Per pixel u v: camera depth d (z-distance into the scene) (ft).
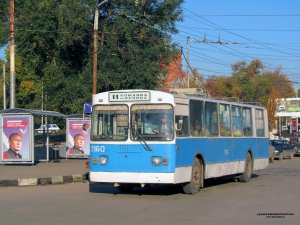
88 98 109.29
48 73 111.45
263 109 66.03
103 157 40.96
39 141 87.25
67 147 87.25
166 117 39.93
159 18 116.26
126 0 111.14
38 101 115.96
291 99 197.26
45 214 33.01
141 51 111.65
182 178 41.22
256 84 217.77
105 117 41.50
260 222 30.27
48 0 106.11
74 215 32.60
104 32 109.70
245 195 44.01
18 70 166.91
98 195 43.68
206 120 47.52
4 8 116.67
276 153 114.83
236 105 56.24
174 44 115.24
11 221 30.42
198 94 49.88
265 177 65.31
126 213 33.47
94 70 76.54
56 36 106.93
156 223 29.71
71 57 116.26
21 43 109.09
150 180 39.50
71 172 62.75
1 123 73.00
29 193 45.65
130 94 40.98
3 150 72.95
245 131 58.65
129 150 40.22
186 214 33.14
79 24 103.30
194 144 44.01
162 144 39.58
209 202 39.11
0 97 198.39
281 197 42.60
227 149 52.37
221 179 60.95
